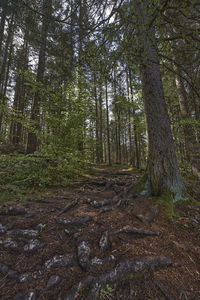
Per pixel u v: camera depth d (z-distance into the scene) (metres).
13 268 1.51
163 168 3.36
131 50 2.01
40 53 6.61
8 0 3.58
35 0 3.35
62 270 1.51
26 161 5.17
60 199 3.64
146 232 2.21
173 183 3.30
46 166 5.16
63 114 5.21
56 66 5.70
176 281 1.49
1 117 9.63
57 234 2.14
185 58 2.50
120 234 2.16
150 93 3.57
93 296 1.27
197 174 5.28
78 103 5.02
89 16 3.21
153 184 3.43
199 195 3.94
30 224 2.35
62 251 1.79
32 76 4.70
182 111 5.84
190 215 2.76
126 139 24.42
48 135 4.81
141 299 1.30
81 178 6.40
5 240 1.88
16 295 1.24
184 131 5.74
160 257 1.73
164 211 2.74
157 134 3.46
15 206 2.92
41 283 1.36
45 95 5.04
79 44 3.10
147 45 1.75
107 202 3.36
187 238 2.17
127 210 2.96
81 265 1.56
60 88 5.04
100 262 1.60
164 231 2.28
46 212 2.80
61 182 5.18
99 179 6.07
